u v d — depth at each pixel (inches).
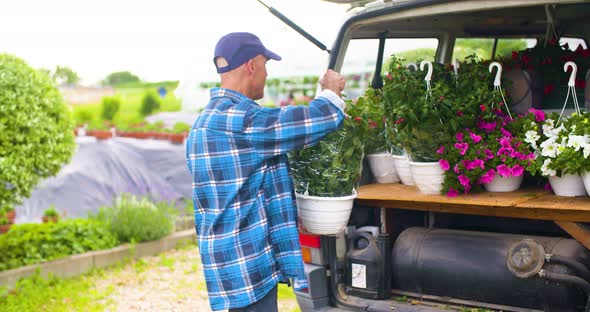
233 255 111.0
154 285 240.5
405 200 134.6
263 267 112.7
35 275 238.7
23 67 237.9
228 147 110.7
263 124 109.8
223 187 111.1
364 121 127.4
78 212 320.5
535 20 182.4
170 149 369.7
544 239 130.1
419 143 133.0
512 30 192.1
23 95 230.4
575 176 123.4
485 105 129.4
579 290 122.3
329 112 112.0
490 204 122.7
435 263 138.1
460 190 132.7
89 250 266.5
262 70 118.3
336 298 146.2
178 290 234.5
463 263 134.3
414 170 136.9
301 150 127.2
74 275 252.1
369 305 141.6
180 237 295.7
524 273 123.6
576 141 118.4
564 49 153.2
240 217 111.2
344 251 150.5
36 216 313.3
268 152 111.2
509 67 147.2
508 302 129.8
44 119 239.0
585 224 123.7
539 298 124.8
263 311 114.7
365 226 153.4
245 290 111.3
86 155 349.4
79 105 737.0
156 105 745.0
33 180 243.6
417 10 135.6
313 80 546.6
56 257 252.8
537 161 124.3
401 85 133.7
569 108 144.6
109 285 240.5
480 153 127.8
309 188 129.9
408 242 143.9
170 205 341.4
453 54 193.5
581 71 148.1
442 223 156.6
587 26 181.2
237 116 110.5
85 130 476.4
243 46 115.2
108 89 779.4
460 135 129.8
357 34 159.9
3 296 223.0
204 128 112.2
